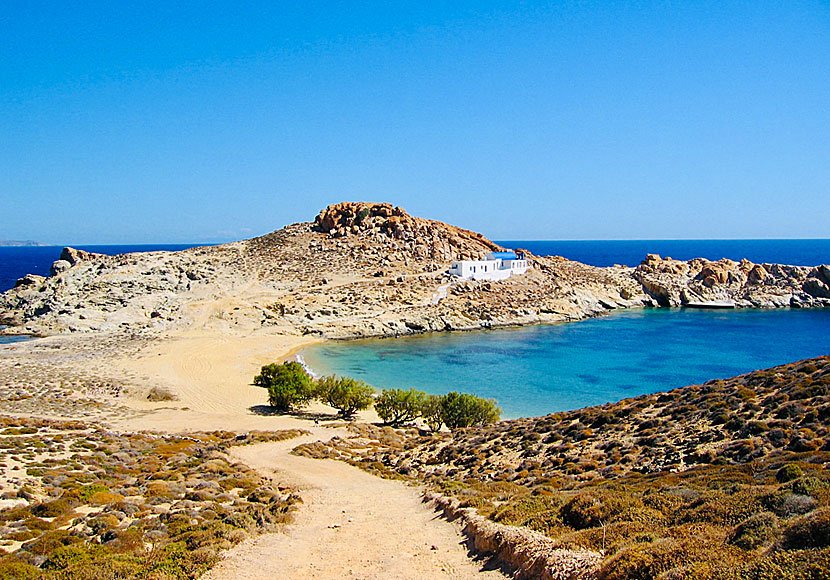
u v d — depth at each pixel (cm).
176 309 11894
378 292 13525
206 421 5606
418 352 10231
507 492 2720
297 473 3656
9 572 1670
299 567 1895
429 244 16712
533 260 18512
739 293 17638
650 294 17862
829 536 1188
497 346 10831
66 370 7525
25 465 3091
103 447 3831
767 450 2581
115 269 13725
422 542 2155
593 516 1866
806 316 15038
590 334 12269
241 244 16800
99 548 1947
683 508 1803
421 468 3891
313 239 16725
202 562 1872
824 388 3195
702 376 8250
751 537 1341
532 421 4716
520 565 1697
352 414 6341
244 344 10019
